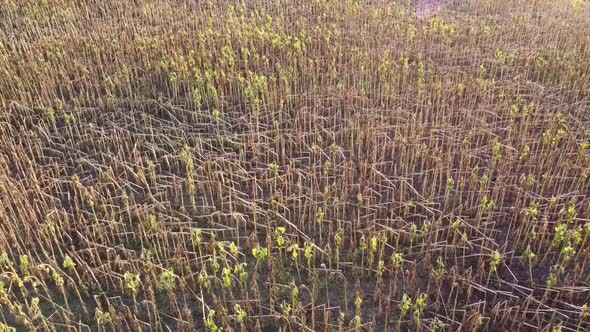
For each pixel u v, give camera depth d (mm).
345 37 13375
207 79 10797
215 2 15555
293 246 6508
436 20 14062
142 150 9234
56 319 6305
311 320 6328
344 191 8008
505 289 6746
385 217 7855
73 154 9094
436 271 6500
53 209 7695
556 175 8648
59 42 12266
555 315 6312
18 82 10375
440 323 5953
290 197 7793
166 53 12242
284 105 10461
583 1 16984
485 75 12008
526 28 14133
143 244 7344
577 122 9938
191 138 9430
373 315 6105
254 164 8977
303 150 9328
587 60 12383
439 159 8508
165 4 14969
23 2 14570
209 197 8289
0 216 7348
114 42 12258
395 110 10242
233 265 7066
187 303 6547
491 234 7434
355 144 9578
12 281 6461
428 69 11867
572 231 6996
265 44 12812
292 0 15680
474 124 9852
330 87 10797
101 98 10625
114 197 7988
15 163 8461
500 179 8172
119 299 6559
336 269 6938
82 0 14984
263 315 6316
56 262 6898
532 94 10875
